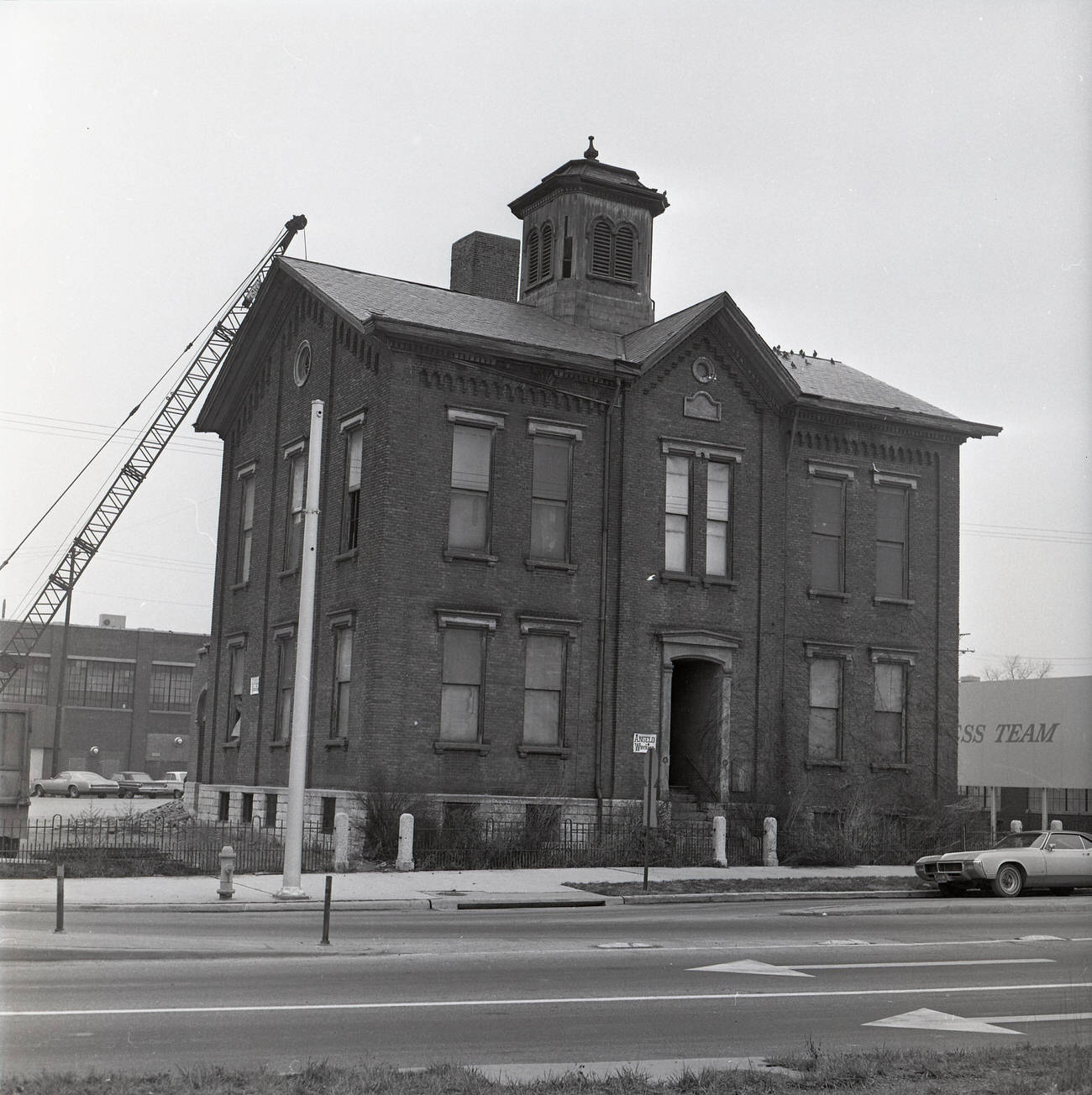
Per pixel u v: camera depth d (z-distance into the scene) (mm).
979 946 17297
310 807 31422
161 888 21953
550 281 37375
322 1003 11875
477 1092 8273
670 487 33781
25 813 26156
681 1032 11102
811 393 35188
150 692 82688
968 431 37469
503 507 31562
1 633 78938
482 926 18719
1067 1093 8500
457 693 30750
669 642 32875
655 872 27453
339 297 32344
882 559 36469
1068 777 38000
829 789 34531
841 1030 11375
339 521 32438
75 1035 10203
